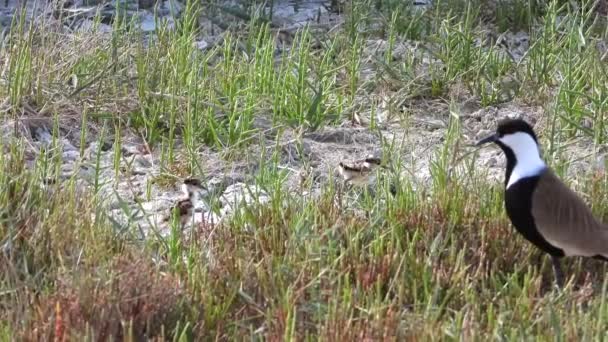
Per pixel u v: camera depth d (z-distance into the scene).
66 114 2.93
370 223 2.40
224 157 2.82
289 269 2.24
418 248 2.38
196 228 2.47
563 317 2.15
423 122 3.07
